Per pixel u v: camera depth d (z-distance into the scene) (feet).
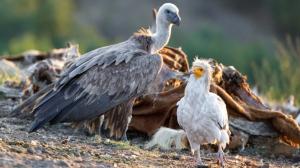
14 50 158.40
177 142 49.57
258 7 262.06
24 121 52.65
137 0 257.55
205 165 43.50
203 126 42.47
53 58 67.97
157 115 52.70
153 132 52.31
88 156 43.73
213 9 260.42
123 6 256.52
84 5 257.55
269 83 82.07
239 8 263.49
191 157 47.01
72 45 65.36
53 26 217.56
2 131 48.65
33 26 214.69
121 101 51.11
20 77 65.00
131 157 44.73
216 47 202.90
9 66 67.82
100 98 50.60
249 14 262.06
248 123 52.47
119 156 44.60
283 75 81.20
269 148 51.90
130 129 53.01
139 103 53.01
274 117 52.13
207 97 42.50
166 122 52.65
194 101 42.47
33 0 220.84
